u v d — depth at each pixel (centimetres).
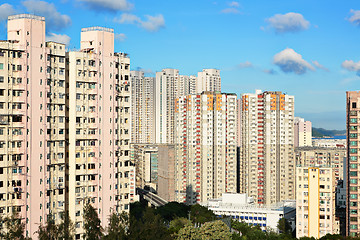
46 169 13700
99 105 14950
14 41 13175
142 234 13912
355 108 18675
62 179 14175
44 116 13600
